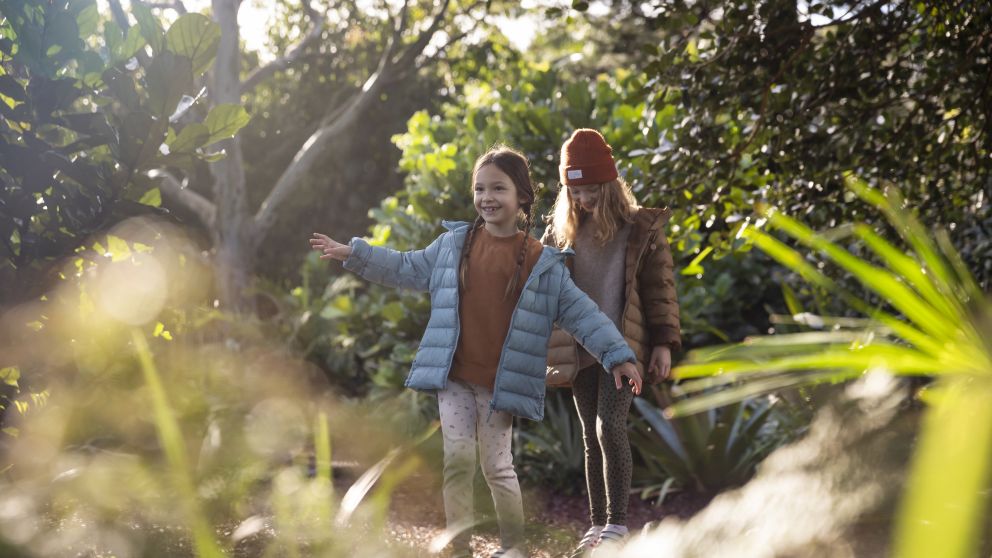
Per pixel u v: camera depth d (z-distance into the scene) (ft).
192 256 11.91
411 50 51.39
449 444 10.04
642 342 11.87
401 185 66.54
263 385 16.22
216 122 9.35
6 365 8.95
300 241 64.75
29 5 9.20
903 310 4.94
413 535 9.41
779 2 13.87
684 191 14.87
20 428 8.31
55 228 9.34
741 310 28.48
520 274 10.48
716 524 2.62
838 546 2.58
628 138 22.02
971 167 15.43
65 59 9.50
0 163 9.08
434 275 10.87
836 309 16.39
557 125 24.25
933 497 1.77
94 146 9.34
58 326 9.18
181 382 9.27
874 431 2.74
